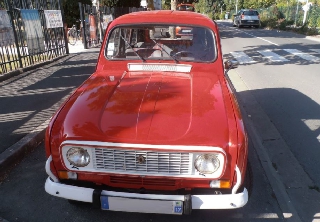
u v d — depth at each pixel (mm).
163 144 2195
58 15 10391
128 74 3283
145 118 2383
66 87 6699
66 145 2297
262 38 18375
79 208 3008
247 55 12062
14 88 6547
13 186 3324
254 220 2891
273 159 4008
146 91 2801
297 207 3080
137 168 2293
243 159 2289
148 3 19312
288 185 3451
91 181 2434
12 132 4336
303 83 7699
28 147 4027
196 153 2207
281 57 11414
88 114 2463
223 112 2465
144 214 2938
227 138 2244
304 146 4340
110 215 2920
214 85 2988
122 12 18766
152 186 2379
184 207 2277
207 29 3432
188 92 2787
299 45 14758
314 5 24312
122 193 2312
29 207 3000
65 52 11477
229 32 23297
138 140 2221
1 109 5262
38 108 5352
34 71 8258
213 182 2311
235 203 2275
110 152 2279
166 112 2445
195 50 3439
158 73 3289
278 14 30719
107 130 2303
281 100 6348
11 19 7645
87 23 13938
